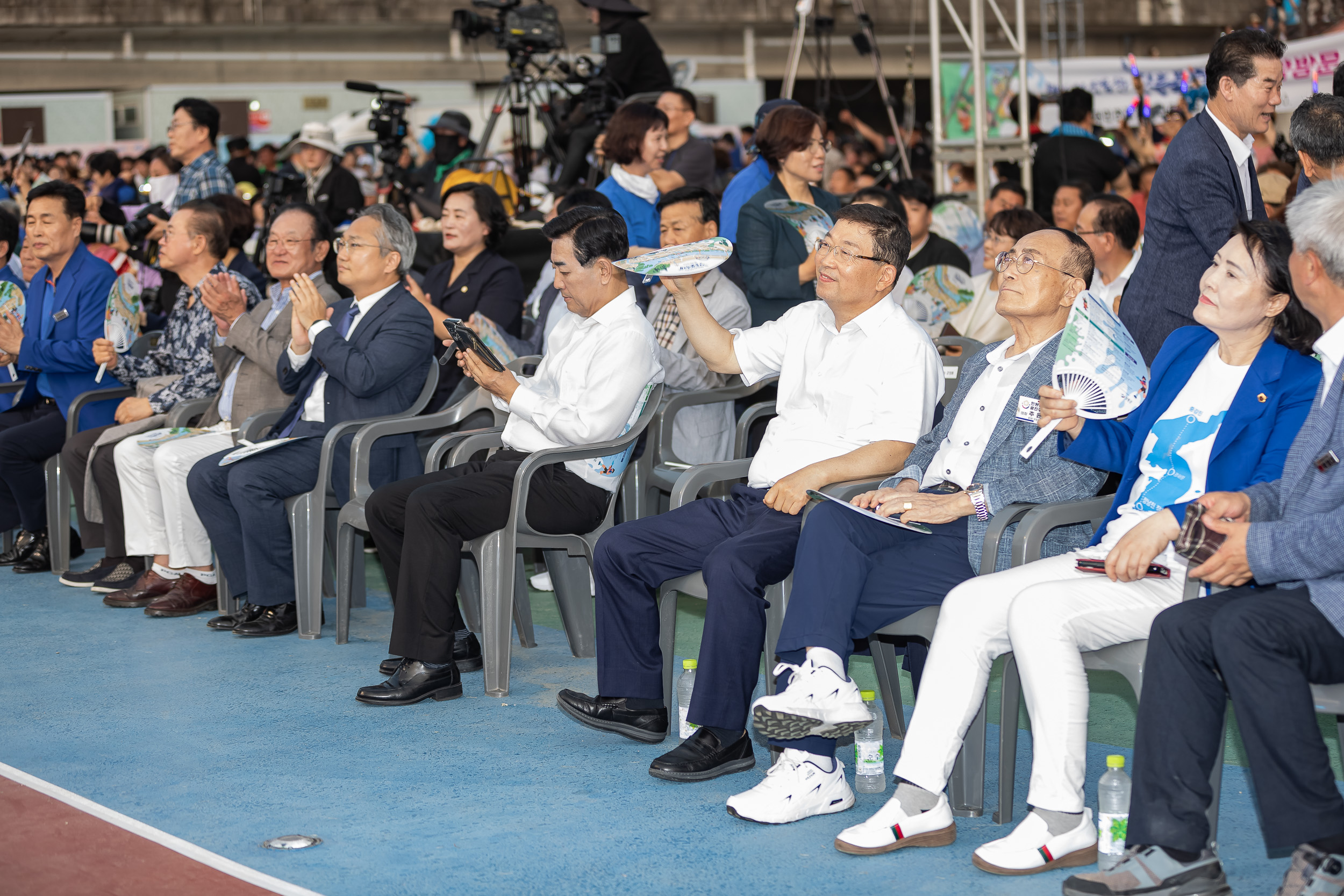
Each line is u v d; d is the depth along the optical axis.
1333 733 3.06
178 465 4.50
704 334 3.44
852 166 9.67
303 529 4.20
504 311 4.82
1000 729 2.74
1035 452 2.77
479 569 3.56
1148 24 16.14
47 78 14.24
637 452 3.92
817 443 3.13
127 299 5.19
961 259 5.54
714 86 12.65
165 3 14.30
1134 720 3.21
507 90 7.70
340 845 2.53
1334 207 2.18
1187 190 3.38
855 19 15.33
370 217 4.18
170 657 4.02
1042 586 2.40
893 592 2.73
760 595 2.87
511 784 2.87
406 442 4.21
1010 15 15.17
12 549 5.53
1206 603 2.22
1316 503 2.22
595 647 3.95
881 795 2.80
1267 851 2.17
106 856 2.50
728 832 2.58
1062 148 7.31
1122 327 2.63
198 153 6.51
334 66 14.98
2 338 5.24
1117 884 2.18
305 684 3.69
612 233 3.58
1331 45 8.76
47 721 3.39
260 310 4.59
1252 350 2.47
